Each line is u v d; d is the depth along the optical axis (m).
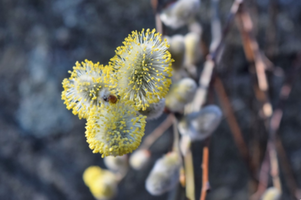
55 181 0.33
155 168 0.22
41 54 0.32
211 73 0.23
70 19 0.31
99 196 0.26
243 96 0.33
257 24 0.32
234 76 0.33
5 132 0.33
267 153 0.29
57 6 0.31
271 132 0.25
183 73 0.24
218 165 0.34
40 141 0.33
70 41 0.32
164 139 0.33
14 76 0.32
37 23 0.32
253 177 0.29
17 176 0.33
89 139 0.17
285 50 0.33
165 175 0.21
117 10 0.31
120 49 0.18
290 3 0.32
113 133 0.17
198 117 0.21
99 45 0.31
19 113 0.33
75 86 0.18
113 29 0.31
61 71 0.32
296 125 0.34
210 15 0.32
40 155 0.33
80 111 0.18
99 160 0.33
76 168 0.33
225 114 0.30
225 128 0.34
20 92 0.32
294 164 0.34
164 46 0.18
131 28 0.31
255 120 0.31
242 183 0.35
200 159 0.33
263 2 0.32
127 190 0.34
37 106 0.32
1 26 0.32
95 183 0.26
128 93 0.18
